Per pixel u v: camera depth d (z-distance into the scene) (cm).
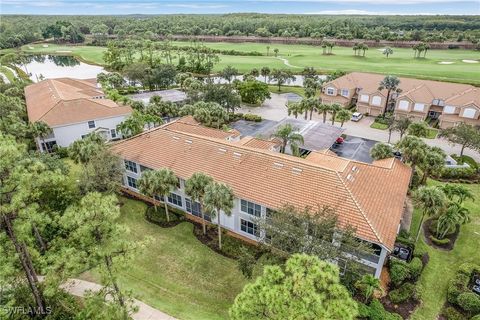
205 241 3266
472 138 4753
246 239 3325
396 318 2364
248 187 3206
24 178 1888
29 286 2298
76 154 3944
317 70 11212
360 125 6762
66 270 2036
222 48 16738
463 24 19862
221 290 2702
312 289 1404
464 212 3309
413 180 4181
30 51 16738
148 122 5631
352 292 2456
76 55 15850
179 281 2789
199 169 3553
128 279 2788
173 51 15225
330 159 3697
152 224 3547
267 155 3462
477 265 2914
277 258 2358
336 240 2412
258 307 1458
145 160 3866
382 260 2645
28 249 2217
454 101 6356
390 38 16600
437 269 2923
